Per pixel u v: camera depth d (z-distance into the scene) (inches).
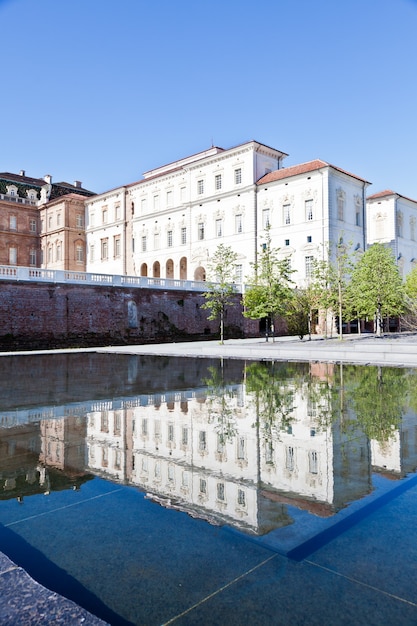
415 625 101.6
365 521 152.2
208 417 323.3
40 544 140.1
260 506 164.9
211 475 198.4
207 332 1676.9
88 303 1347.2
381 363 730.2
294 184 1945.1
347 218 1979.6
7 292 1178.0
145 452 236.2
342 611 106.5
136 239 2554.1
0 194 2807.6
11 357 946.7
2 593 112.4
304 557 130.2
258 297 1397.6
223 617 104.9
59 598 110.4
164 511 161.9
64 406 373.1
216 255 1642.5
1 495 179.9
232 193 2116.1
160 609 108.3
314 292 1523.1
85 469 210.2
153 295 1520.7
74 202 2751.0
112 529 148.9
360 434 269.1
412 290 1728.6
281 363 770.2
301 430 281.7
